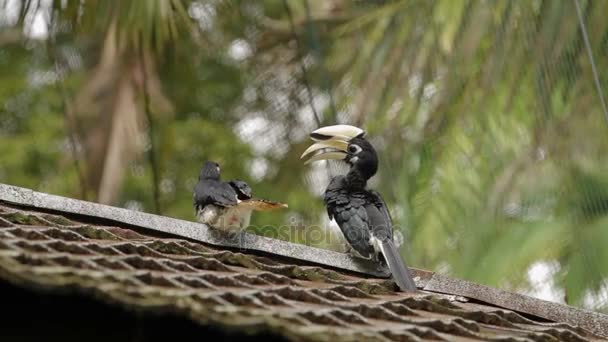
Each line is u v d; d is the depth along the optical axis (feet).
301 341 16.81
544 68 44.04
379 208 28.60
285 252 25.04
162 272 19.11
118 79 48.60
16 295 17.35
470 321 21.49
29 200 22.81
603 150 45.21
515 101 46.26
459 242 48.32
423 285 26.13
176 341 17.99
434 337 19.61
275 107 61.98
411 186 47.98
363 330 18.13
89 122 49.49
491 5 44.80
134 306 16.69
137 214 23.71
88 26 43.04
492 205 47.57
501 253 48.49
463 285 25.67
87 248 19.74
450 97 46.42
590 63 43.52
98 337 17.62
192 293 17.28
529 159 46.78
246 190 26.03
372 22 50.21
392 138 47.57
